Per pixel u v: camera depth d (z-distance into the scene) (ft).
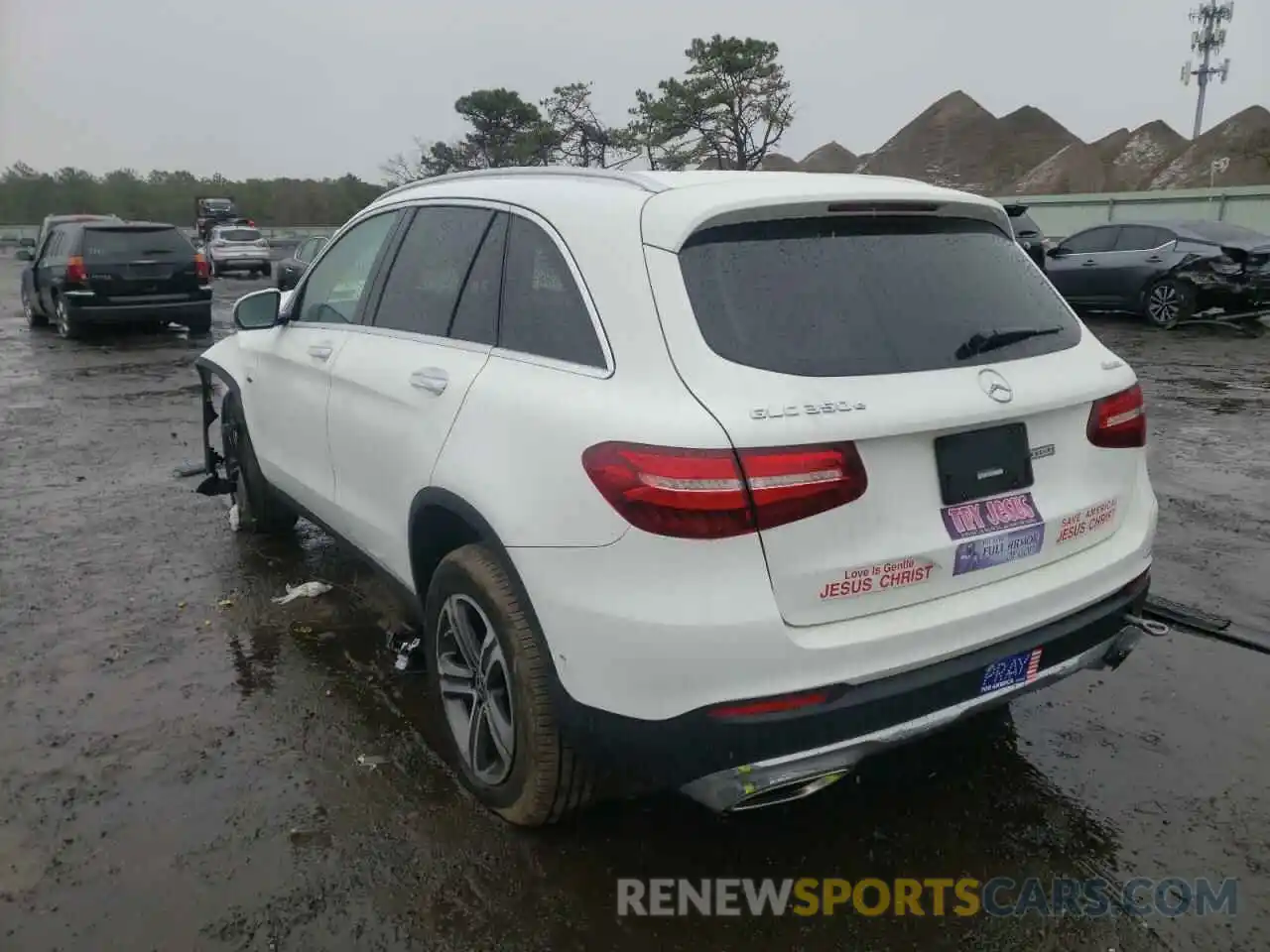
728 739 7.76
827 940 8.58
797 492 7.68
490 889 9.16
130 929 8.61
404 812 10.26
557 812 9.48
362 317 12.98
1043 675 9.18
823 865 9.51
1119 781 10.73
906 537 8.26
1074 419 9.42
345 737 11.73
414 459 10.59
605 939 8.59
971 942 8.56
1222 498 20.65
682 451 7.61
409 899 9.01
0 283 97.60
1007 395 8.65
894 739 8.25
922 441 8.27
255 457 17.03
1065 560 9.47
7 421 29.68
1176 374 35.76
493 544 9.16
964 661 8.51
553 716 8.94
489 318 10.27
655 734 7.95
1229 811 10.21
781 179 9.50
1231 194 85.97
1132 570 10.00
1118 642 9.97
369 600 15.76
